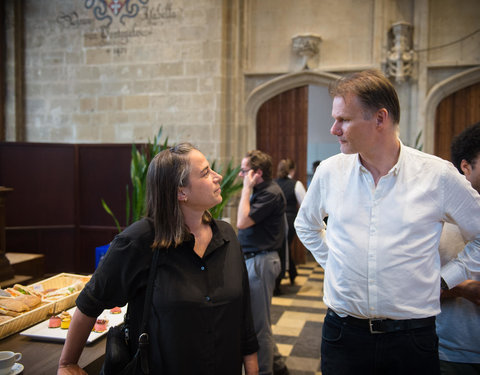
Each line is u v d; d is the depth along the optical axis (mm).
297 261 7262
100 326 1889
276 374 3152
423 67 6492
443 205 1397
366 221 1433
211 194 1451
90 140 7758
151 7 7367
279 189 3047
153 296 1361
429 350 1401
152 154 3412
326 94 9680
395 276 1382
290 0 7000
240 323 1491
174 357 1339
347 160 1530
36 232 5527
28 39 7953
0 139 7836
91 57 7691
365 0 6703
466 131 1635
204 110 7164
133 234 1400
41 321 2045
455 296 1596
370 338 1428
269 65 7133
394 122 1411
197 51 7164
